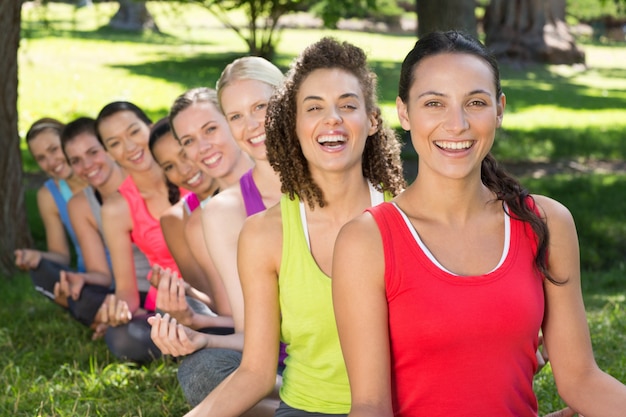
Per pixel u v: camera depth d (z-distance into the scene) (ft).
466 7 51.06
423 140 9.16
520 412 9.14
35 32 100.01
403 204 9.36
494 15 103.81
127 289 18.58
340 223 11.17
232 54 93.71
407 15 145.79
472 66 9.11
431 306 8.87
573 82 92.68
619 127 66.90
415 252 8.99
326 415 10.75
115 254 18.52
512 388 9.01
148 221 18.44
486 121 9.07
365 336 8.98
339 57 11.19
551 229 9.43
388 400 8.93
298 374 10.94
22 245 30.09
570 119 69.36
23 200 30.14
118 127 18.10
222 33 116.88
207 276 15.78
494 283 8.94
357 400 8.96
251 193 13.67
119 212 18.43
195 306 15.30
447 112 9.05
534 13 102.83
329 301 10.71
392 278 8.96
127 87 71.77
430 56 9.21
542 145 58.90
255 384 10.73
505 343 8.93
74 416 14.98
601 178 49.01
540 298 9.16
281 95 11.25
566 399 9.53
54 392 16.33
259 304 10.91
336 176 11.07
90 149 20.06
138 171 18.16
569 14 146.61
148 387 16.46
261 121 13.82
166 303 14.15
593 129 65.10
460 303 8.85
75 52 88.79
